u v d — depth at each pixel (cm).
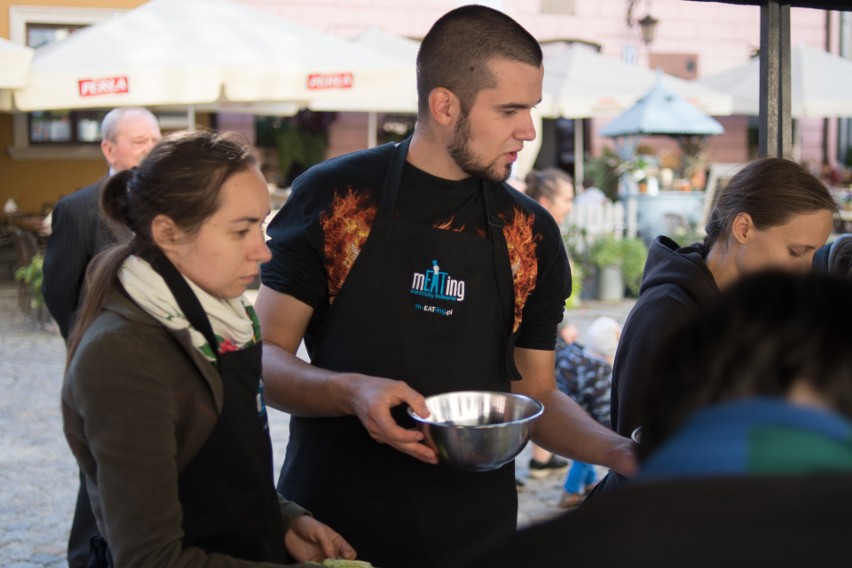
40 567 354
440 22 184
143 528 131
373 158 197
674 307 192
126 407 132
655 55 1408
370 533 192
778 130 250
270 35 845
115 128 377
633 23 1390
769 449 62
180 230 143
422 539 191
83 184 1242
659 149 1381
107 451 131
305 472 197
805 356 65
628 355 196
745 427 64
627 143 1167
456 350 192
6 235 1105
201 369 142
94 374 133
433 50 183
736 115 1474
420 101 192
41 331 809
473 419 178
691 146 1294
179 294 142
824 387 65
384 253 192
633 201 1098
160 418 135
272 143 1274
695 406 69
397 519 191
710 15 1417
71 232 311
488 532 196
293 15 1273
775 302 69
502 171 186
